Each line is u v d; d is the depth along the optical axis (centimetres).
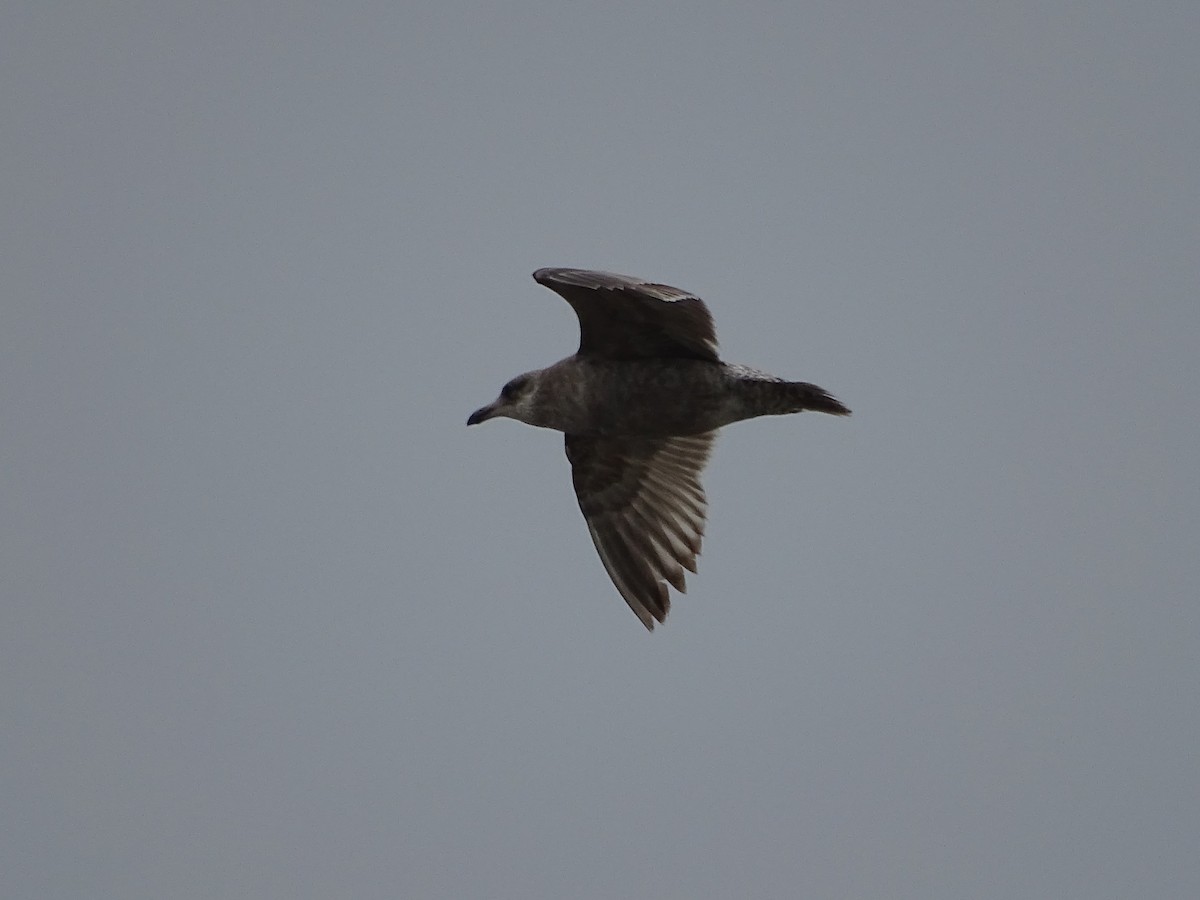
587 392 1564
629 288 1359
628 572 1673
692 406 1547
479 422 1609
